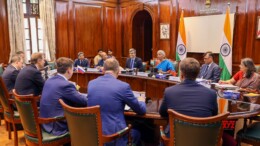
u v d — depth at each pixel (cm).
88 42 729
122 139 183
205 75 399
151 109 195
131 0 731
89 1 716
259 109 190
